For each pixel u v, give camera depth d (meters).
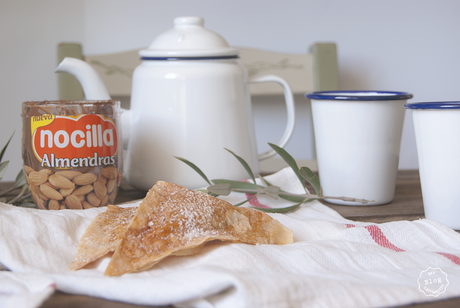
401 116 0.62
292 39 1.28
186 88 0.64
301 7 1.26
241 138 0.66
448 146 0.55
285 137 0.72
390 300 0.44
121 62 1.09
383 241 0.53
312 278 0.45
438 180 0.57
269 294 0.42
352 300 0.44
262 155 0.72
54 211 0.55
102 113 0.58
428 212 0.58
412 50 1.30
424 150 0.57
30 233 0.51
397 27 1.29
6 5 1.19
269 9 1.26
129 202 0.63
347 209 0.63
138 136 0.66
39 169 0.57
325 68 1.13
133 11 1.23
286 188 0.66
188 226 0.50
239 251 0.48
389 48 1.30
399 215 0.61
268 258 0.48
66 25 1.22
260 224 0.53
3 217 0.52
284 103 1.28
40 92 1.25
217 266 0.46
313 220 0.56
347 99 0.61
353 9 1.27
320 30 1.28
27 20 1.21
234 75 0.66
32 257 0.49
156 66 0.65
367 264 0.49
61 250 0.50
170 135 0.64
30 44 1.22
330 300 0.43
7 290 0.44
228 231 0.51
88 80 0.66
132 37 1.24
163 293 0.43
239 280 0.43
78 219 0.54
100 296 0.45
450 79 1.33
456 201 0.56
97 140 0.57
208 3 1.24
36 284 0.44
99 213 0.55
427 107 0.56
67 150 0.57
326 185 0.65
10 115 1.24
